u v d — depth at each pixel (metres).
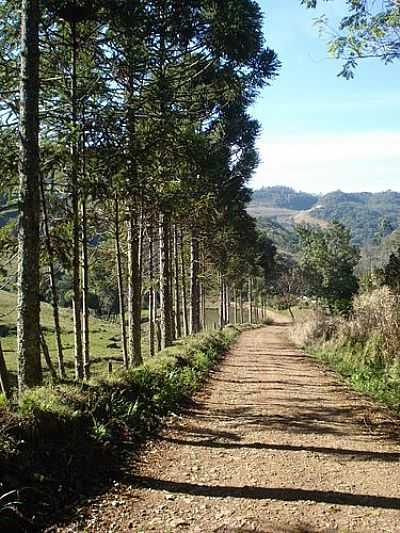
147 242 18.92
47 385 7.37
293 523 4.72
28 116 7.39
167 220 16.44
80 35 9.98
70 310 43.53
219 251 30.78
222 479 5.97
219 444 7.59
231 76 11.97
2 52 9.16
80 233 11.30
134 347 13.77
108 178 9.80
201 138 11.30
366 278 31.09
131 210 12.40
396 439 7.76
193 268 26.12
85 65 10.45
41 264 9.97
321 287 59.47
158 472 6.22
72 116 9.48
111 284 18.69
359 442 7.67
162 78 11.04
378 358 13.23
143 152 10.05
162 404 9.41
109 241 16.50
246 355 23.22
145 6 9.65
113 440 6.81
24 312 7.30
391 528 4.61
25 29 7.44
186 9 10.09
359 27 7.80
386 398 10.51
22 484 4.82
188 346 18.30
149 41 10.64
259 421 9.13
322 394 12.05
